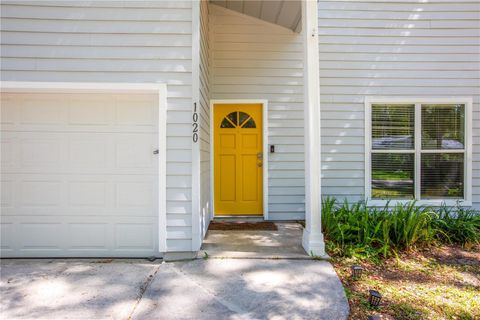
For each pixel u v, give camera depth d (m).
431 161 4.58
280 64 4.73
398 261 3.11
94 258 3.21
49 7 3.12
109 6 3.15
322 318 2.12
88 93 3.23
